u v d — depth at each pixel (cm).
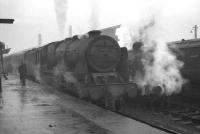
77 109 968
